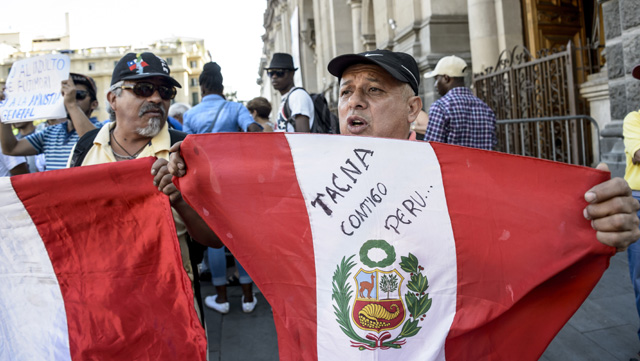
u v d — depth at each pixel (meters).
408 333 1.49
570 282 1.49
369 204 1.55
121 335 1.76
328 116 4.53
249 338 3.72
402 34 10.10
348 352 1.48
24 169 4.25
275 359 3.37
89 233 1.81
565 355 3.13
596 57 7.55
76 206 1.79
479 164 1.54
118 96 2.20
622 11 5.07
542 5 8.09
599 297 3.77
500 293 1.49
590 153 6.24
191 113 4.65
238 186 1.60
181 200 1.76
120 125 2.25
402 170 1.57
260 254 1.57
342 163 1.59
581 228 1.44
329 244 1.54
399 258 1.52
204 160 1.60
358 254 1.53
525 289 1.47
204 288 4.99
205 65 4.69
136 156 2.27
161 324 1.75
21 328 1.84
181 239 1.99
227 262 5.49
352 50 17.28
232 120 4.58
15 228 1.81
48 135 3.35
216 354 3.48
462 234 1.52
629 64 5.04
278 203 1.58
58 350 1.80
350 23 17.27
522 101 6.65
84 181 1.76
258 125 4.63
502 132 6.98
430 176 1.56
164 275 1.76
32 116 3.05
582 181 1.46
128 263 1.78
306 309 1.53
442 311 1.50
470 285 1.51
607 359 3.04
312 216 1.57
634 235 1.37
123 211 1.78
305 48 24.73
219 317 4.18
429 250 1.52
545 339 1.50
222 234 1.59
